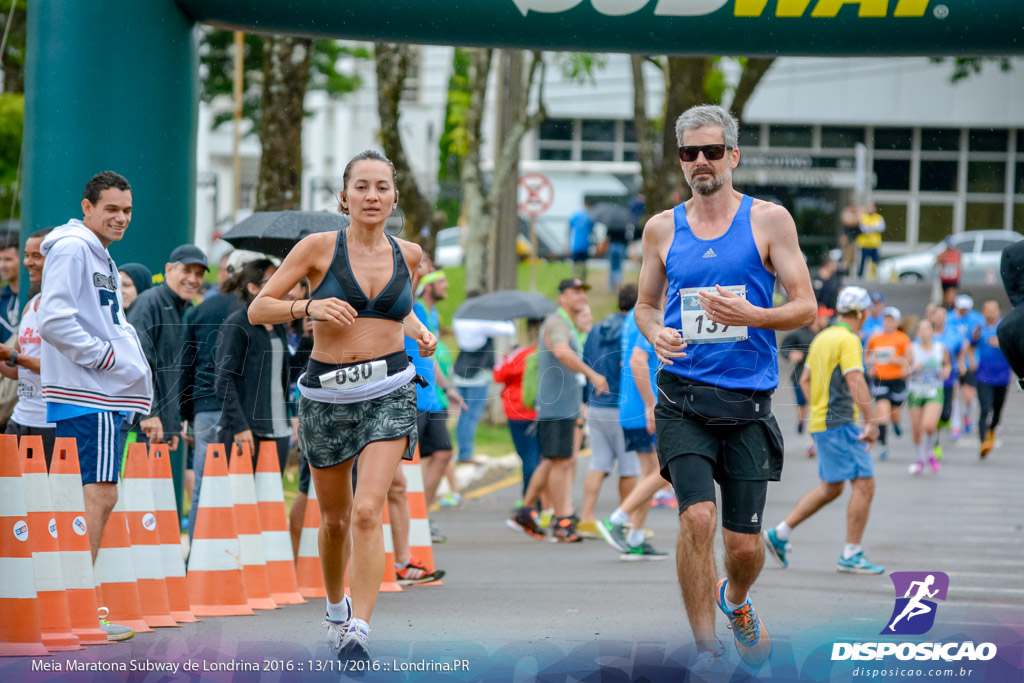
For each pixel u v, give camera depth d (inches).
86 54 698.8
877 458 1569.9
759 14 693.3
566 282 901.2
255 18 721.6
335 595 490.6
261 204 1272.1
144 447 578.2
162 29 713.6
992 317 1519.4
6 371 569.6
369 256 461.4
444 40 716.7
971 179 2933.1
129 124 705.6
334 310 444.1
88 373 509.7
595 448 932.0
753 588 701.9
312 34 728.3
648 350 730.8
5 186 1553.9
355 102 4045.3
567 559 834.2
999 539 927.7
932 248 2874.0
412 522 743.7
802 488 1250.0
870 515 1066.1
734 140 459.2
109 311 518.6
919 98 3095.5
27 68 714.8
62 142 700.0
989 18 683.4
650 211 2064.5
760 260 456.8
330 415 460.8
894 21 688.4
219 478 613.3
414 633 553.3
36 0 705.0
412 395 468.1
